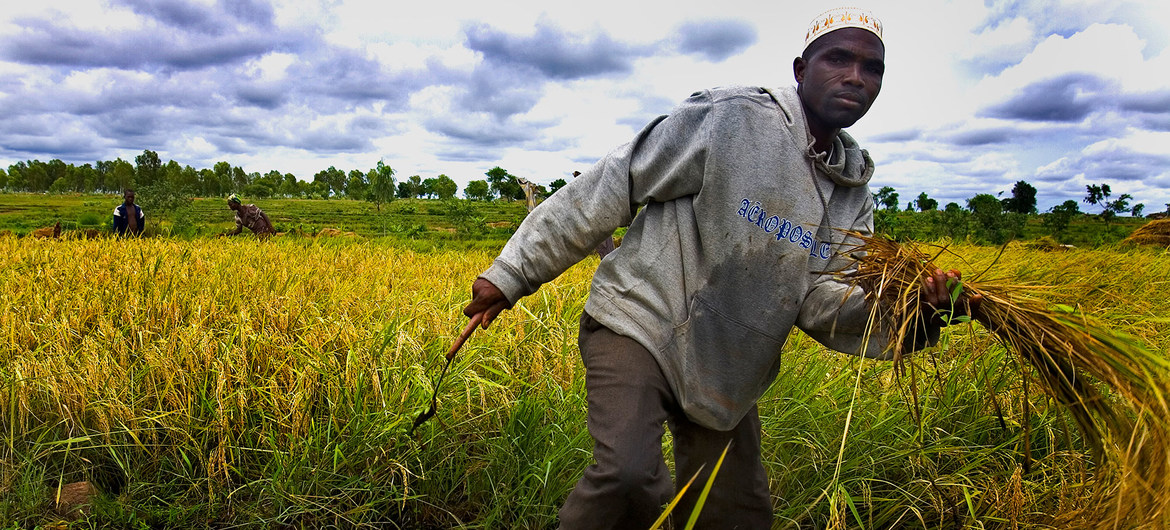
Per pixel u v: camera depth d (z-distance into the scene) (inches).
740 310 85.4
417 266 306.0
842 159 87.9
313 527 112.0
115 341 140.7
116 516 109.1
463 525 111.0
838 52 84.2
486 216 1724.9
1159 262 264.2
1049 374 78.9
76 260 257.8
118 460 114.8
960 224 901.8
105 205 2485.2
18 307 169.6
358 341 137.3
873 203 93.0
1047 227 1140.5
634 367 84.1
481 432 125.1
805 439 119.3
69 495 113.9
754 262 84.2
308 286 211.9
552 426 122.0
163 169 5354.3
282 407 121.9
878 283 82.1
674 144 86.0
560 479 117.5
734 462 95.5
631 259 89.0
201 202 2827.3
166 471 119.0
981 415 129.9
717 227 84.2
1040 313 78.4
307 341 137.0
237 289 196.1
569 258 88.7
